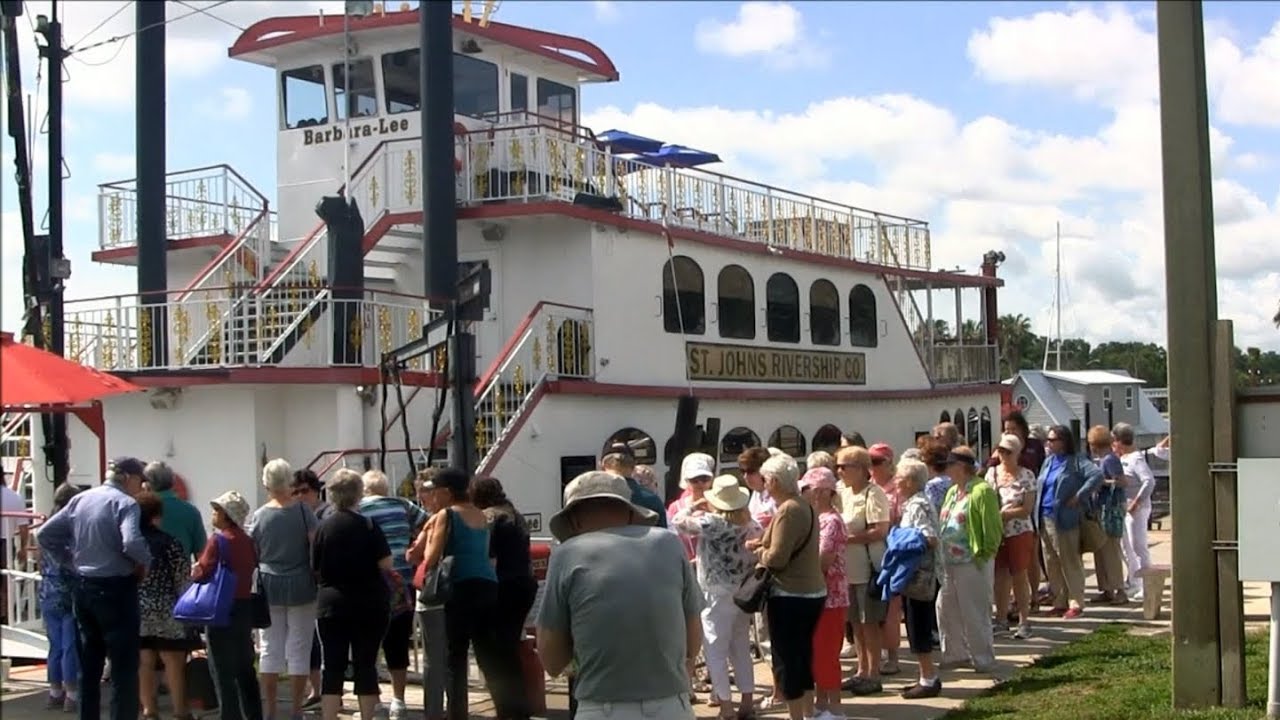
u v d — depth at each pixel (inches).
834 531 355.3
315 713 398.9
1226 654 336.5
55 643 413.7
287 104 753.0
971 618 423.8
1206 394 338.3
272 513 375.9
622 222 649.0
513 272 659.4
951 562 426.0
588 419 614.9
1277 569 324.8
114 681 341.7
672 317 688.4
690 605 238.4
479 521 351.3
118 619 342.0
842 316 833.5
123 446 567.5
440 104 589.6
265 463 543.2
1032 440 569.6
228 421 545.3
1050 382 1568.7
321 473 533.3
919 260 938.7
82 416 466.9
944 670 430.3
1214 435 337.7
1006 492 486.3
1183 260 339.9
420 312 574.6
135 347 573.0
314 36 718.5
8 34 524.4
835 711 350.6
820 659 349.4
